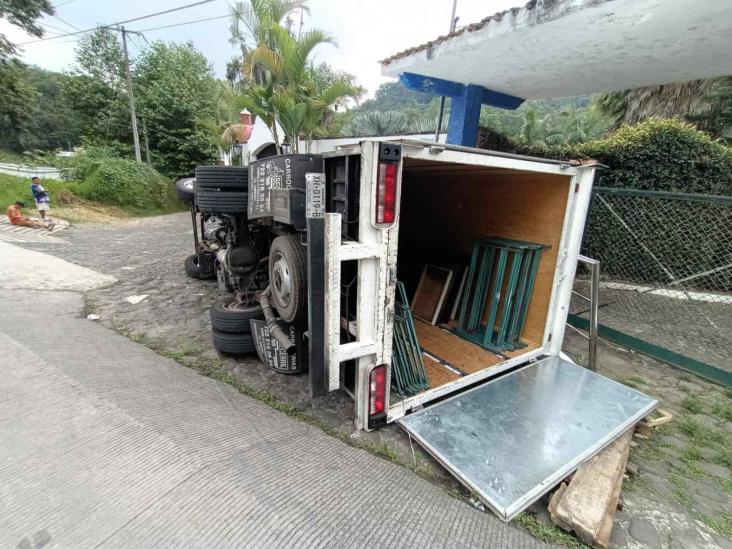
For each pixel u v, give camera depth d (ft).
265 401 8.27
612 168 20.57
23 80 63.10
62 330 10.63
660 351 11.69
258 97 28.63
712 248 17.34
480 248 11.62
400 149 5.87
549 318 10.05
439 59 13.25
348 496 5.27
